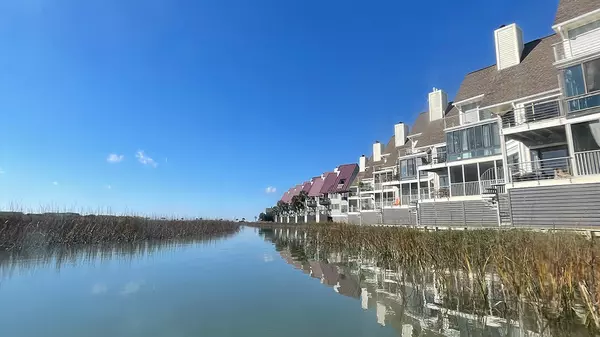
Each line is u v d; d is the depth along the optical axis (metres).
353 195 61.25
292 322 8.61
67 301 10.84
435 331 7.65
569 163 16.70
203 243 35.44
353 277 14.88
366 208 48.09
